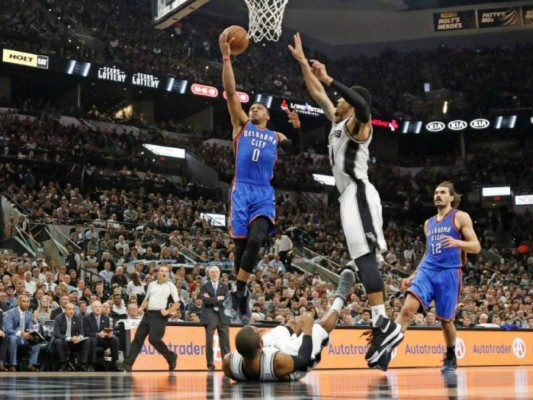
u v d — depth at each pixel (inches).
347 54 1406.3
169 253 650.8
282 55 1293.1
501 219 1154.7
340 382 166.9
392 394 114.0
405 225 1110.4
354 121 181.3
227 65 191.3
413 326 466.9
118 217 760.3
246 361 171.0
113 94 1090.7
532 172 1200.8
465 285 768.3
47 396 109.0
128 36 1111.0
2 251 616.7
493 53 1327.5
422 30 1355.8
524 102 1245.1
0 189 764.6
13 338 383.2
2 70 971.3
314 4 1352.1
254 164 189.3
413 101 1302.9
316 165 1151.0
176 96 1109.1
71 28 1048.2
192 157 1035.9
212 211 890.7
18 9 992.2
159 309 350.9
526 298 741.3
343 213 183.0
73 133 941.8
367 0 1359.5
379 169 1224.8
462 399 99.3
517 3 1301.7
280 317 451.5
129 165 943.0
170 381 179.2
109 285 553.3
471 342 482.0
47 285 482.9
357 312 539.5
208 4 1291.8
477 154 1258.0
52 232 658.8
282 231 844.6
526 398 100.7
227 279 570.3
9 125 894.4
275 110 1132.5
